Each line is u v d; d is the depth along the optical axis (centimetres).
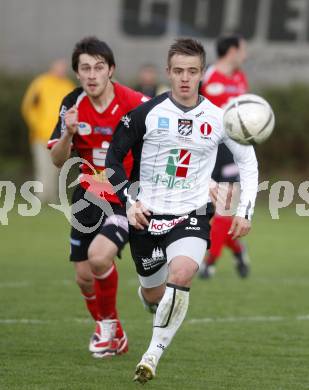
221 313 2792
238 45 3662
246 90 3709
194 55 1917
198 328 2541
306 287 3362
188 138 1962
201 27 6956
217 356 2184
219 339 2389
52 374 1967
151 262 2030
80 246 2234
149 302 2144
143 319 2684
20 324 2553
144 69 4625
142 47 7075
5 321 2597
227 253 4584
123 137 1975
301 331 2508
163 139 1964
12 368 2020
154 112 1962
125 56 7106
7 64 7319
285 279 3569
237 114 1938
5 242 4547
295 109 6700
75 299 2998
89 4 7162
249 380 1942
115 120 2209
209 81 3638
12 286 3262
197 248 1903
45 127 5659
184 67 1916
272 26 6862
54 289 3209
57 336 2394
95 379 1925
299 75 6856
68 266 3797
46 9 7250
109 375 1967
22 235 4838
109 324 2167
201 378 1955
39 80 5644
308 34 6825
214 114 1975
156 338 1834
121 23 7106
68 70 7119
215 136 1977
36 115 5675
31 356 2153
